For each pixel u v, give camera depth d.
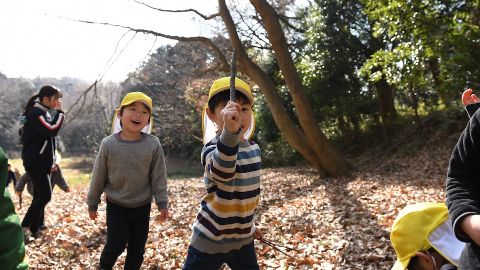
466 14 11.45
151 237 5.29
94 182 3.30
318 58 18.50
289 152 21.55
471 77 10.73
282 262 4.05
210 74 18.14
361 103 18.64
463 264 1.33
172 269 4.07
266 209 7.42
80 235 5.49
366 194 8.22
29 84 55.44
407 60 11.90
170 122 18.42
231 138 1.86
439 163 12.48
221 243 2.21
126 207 3.28
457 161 1.40
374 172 12.84
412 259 1.72
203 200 2.27
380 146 18.14
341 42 17.98
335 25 18.12
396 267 1.79
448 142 14.48
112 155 3.24
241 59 12.35
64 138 23.31
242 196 2.20
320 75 18.52
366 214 6.11
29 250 4.63
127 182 3.23
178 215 7.04
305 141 12.21
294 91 11.99
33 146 4.86
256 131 23.44
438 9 11.87
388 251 4.28
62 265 4.30
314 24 18.45
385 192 8.31
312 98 19.44
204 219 2.22
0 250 1.32
